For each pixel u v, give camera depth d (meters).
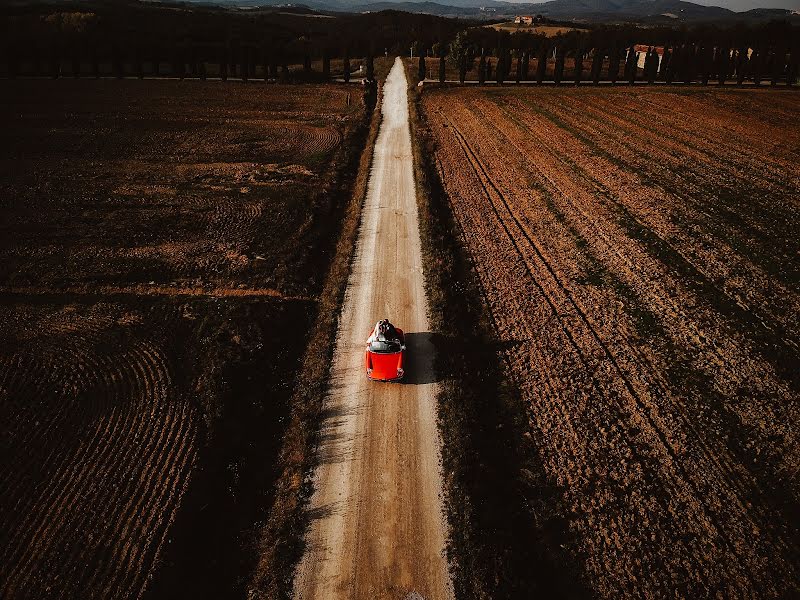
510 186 30.20
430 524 10.62
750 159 35.59
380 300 18.62
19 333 16.58
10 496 10.97
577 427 13.21
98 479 11.41
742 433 13.15
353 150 37.00
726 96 57.84
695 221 25.72
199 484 11.39
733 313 18.34
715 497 11.39
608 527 10.70
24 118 44.09
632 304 18.72
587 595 9.45
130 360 15.37
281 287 19.41
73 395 13.95
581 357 15.94
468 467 11.77
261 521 10.89
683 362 15.76
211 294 18.94
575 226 24.97
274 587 9.38
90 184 29.62
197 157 34.84
